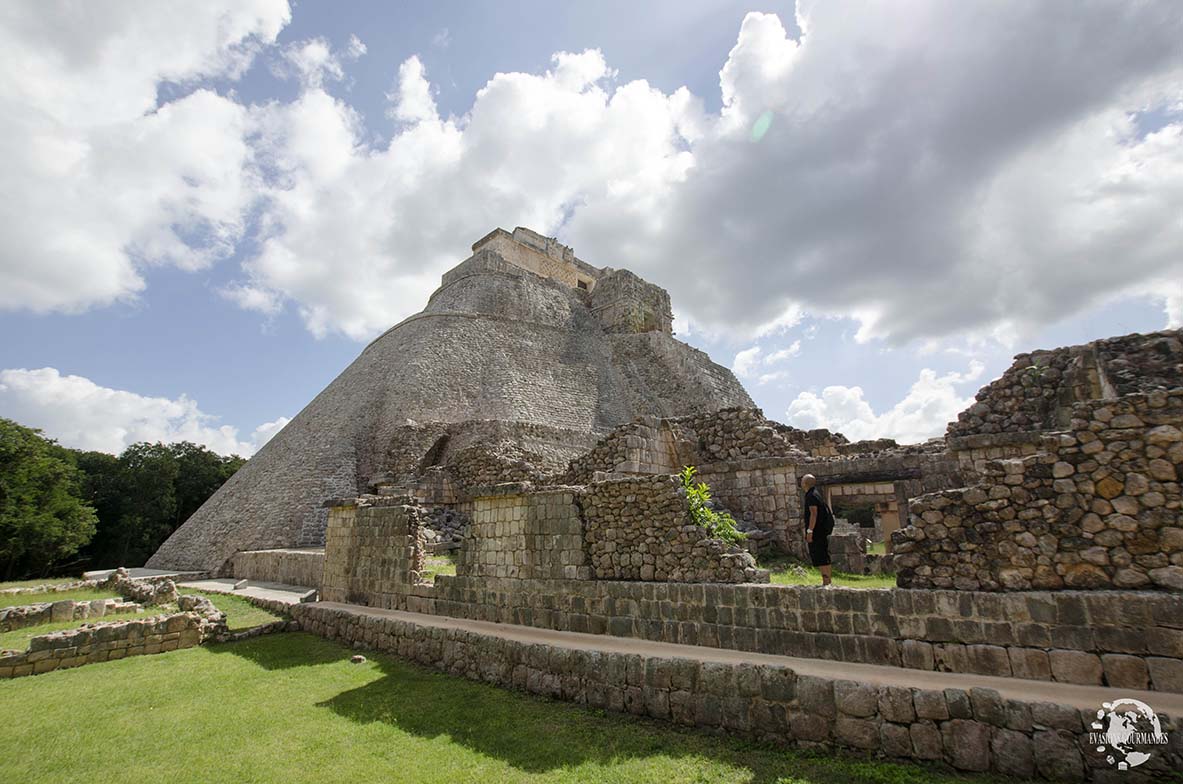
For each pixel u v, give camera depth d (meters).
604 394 41.38
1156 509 5.25
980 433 11.84
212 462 52.50
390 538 12.68
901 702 5.12
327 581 14.43
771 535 13.20
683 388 42.91
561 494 9.55
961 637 5.70
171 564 26.67
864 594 6.26
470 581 10.59
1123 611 5.07
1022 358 11.86
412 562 12.02
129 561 43.97
